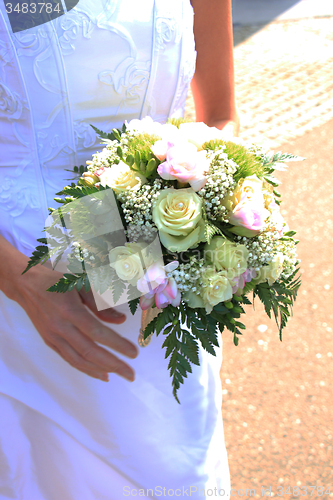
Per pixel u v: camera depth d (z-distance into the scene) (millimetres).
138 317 1188
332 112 3783
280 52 4969
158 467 1180
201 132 1043
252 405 1896
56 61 1102
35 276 1056
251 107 3910
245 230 1002
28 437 1233
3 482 1234
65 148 1154
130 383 1180
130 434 1178
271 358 2072
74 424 1195
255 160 1047
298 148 3379
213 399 1252
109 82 1143
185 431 1199
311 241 2658
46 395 1200
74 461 1210
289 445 1764
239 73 4535
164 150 1002
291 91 4152
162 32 1155
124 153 1040
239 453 1736
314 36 5355
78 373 1183
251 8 6379
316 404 1904
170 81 1203
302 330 2184
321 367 2039
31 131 1127
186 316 1036
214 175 990
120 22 1120
